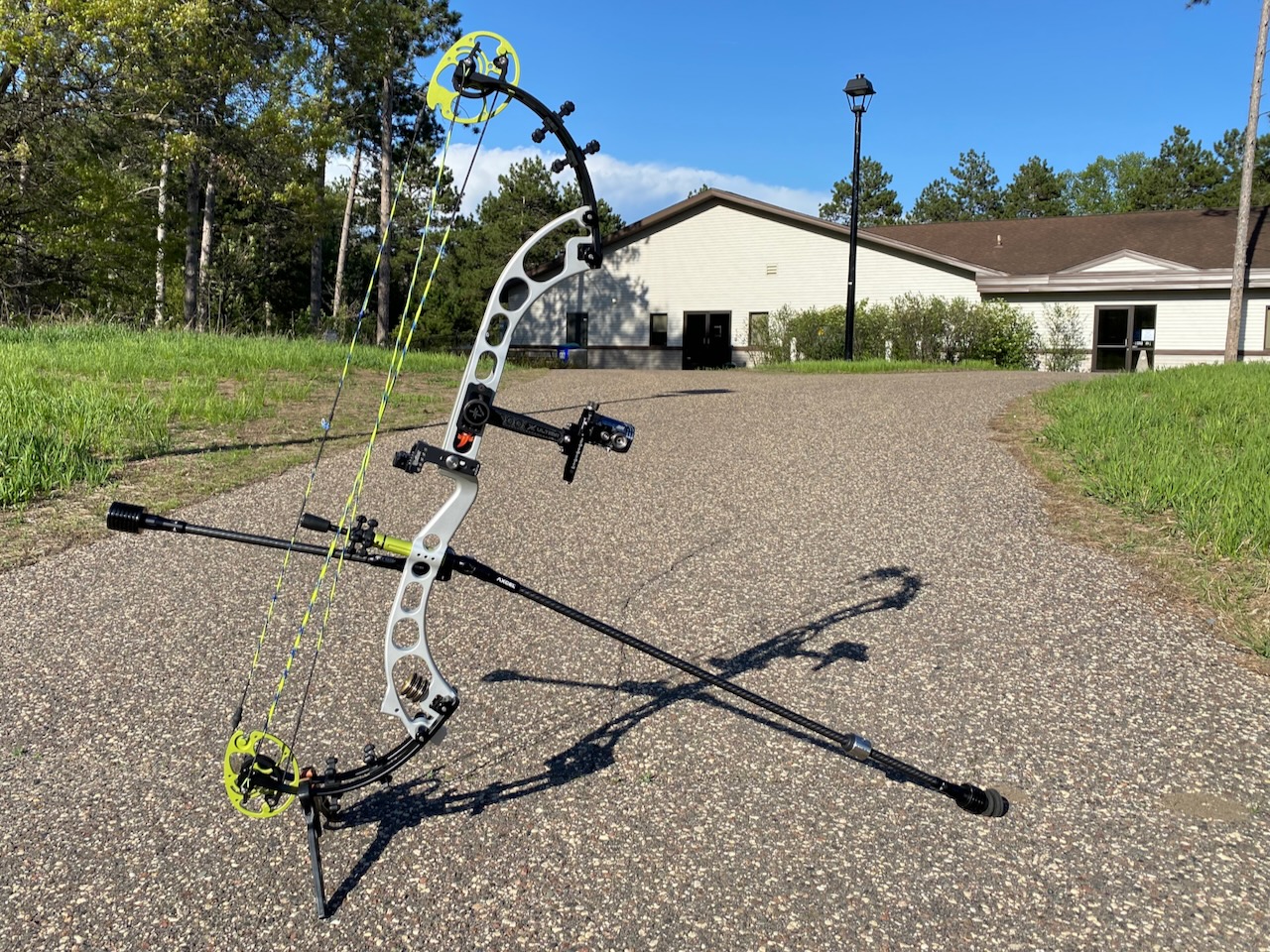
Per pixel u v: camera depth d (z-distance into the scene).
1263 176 48.03
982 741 4.09
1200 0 23.66
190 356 14.08
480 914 3.05
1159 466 7.54
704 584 5.87
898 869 3.29
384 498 7.67
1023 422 10.77
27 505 7.02
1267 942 2.93
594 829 3.50
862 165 60.88
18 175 20.73
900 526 6.97
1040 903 3.11
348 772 3.14
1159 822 3.53
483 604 5.53
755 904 3.10
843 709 4.36
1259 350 25.38
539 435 3.07
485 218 45.59
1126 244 28.06
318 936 2.96
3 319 20.22
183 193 31.16
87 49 20.48
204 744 4.03
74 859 3.30
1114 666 4.72
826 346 26.22
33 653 4.82
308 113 24.09
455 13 32.25
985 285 26.78
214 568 6.00
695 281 29.86
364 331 32.50
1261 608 5.23
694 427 11.21
